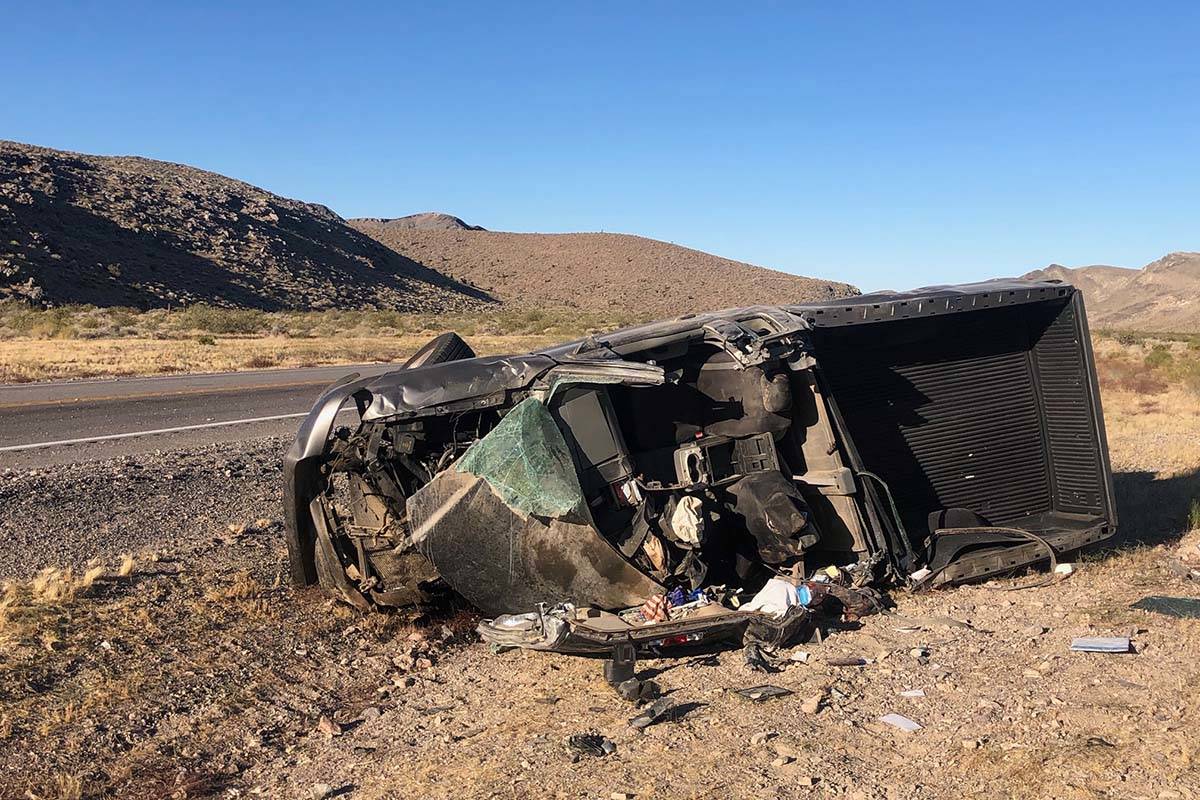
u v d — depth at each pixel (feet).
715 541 20.71
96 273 286.05
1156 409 62.95
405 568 21.12
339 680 19.24
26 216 307.17
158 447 46.85
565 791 13.41
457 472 18.37
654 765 14.01
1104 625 19.47
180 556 27.17
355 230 534.78
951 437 25.30
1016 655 18.03
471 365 20.24
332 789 14.43
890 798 12.75
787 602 19.16
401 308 383.45
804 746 14.35
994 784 12.96
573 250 629.92
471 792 13.61
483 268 586.86
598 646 17.52
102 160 446.19
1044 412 26.16
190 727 16.81
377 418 19.83
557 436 18.48
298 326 199.62
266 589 24.34
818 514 21.99
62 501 33.76
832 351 24.00
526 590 18.62
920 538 23.77
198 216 389.60
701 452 20.57
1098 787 12.67
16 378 78.28
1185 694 15.61
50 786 14.53
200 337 142.41
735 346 19.90
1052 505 26.27
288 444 48.01
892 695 16.34
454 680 19.01
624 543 18.75
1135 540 26.17
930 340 25.02
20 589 23.07
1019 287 24.30
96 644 20.06
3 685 17.65
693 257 624.18
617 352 19.71
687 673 17.81
